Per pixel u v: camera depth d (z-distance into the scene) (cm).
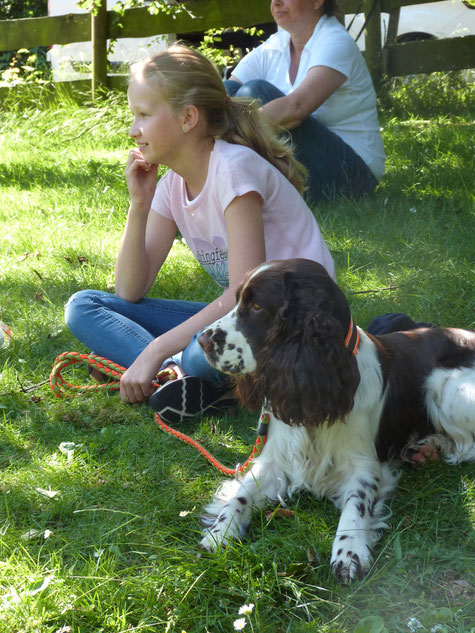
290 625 208
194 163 307
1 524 254
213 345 252
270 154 318
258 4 962
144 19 1006
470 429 290
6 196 656
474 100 1010
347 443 261
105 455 296
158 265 353
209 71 301
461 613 211
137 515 253
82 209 606
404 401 286
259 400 267
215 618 210
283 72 599
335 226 535
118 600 214
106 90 1025
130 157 333
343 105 573
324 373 234
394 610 215
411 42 1066
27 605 211
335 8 578
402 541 244
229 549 231
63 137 920
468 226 524
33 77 1105
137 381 310
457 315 409
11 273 478
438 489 267
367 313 408
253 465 272
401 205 568
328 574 231
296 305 238
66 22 1059
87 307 340
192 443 296
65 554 241
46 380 353
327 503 268
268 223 313
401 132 826
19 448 302
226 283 343
